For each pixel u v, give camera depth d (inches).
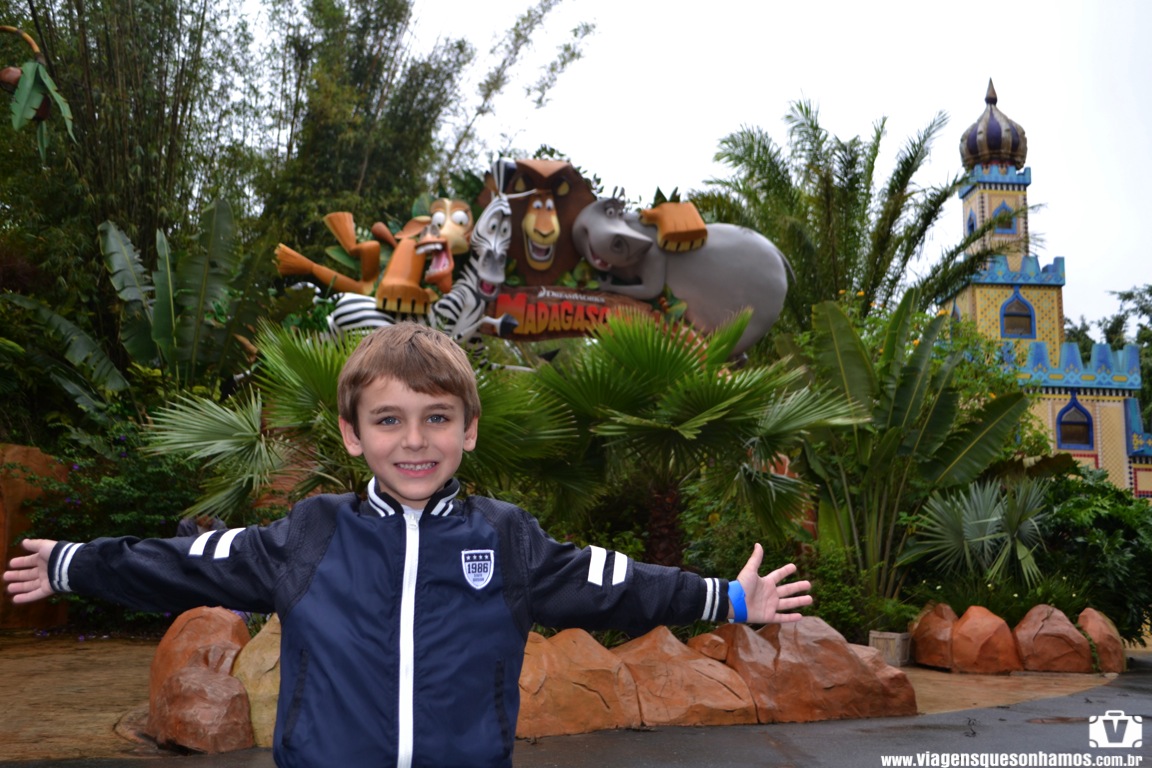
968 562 435.8
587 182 561.9
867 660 274.1
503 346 701.9
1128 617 484.4
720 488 327.6
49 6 605.0
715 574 396.5
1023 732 249.0
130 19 624.1
